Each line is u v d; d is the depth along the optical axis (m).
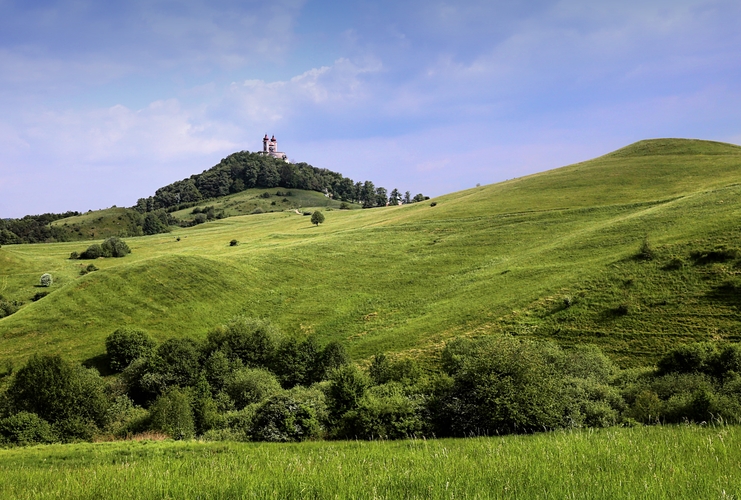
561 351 39.97
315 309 72.75
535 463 9.33
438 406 25.86
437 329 55.56
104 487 8.88
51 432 35.12
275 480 8.59
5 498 8.77
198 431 35.53
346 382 30.89
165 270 81.25
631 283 51.69
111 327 65.06
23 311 67.31
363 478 8.52
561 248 73.12
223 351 54.12
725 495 6.54
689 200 77.88
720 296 44.62
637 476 7.86
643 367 37.59
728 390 25.30
